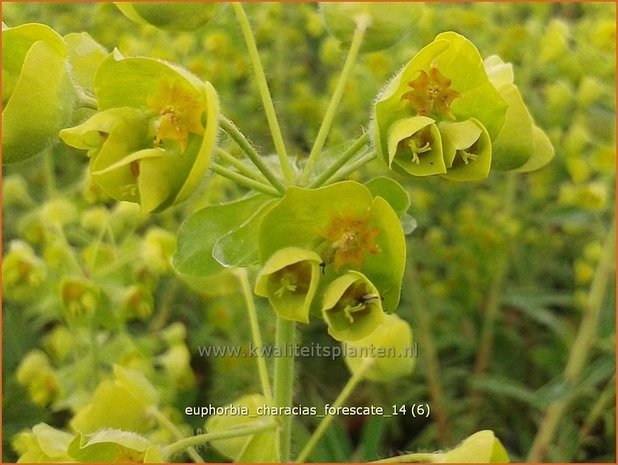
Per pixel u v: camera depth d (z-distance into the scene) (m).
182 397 0.18
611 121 0.18
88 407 0.11
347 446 0.16
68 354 0.16
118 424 0.11
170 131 0.08
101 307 0.15
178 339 0.16
